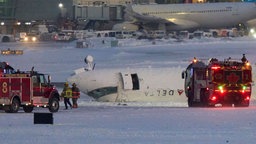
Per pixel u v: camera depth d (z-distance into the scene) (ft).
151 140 281.33
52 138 288.92
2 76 443.73
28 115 411.34
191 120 362.74
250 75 474.90
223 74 471.21
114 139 285.02
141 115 398.42
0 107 445.37
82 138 288.71
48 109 467.52
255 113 406.00
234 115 392.06
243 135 296.71
